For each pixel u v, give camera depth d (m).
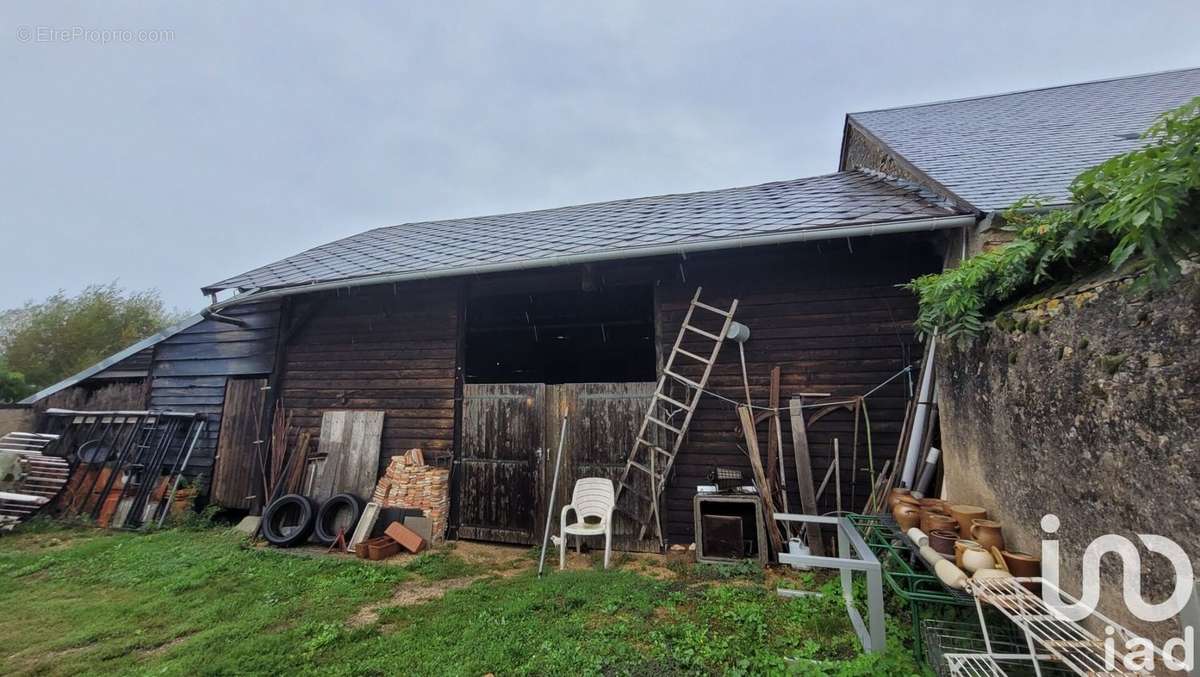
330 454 6.10
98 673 2.87
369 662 2.85
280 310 6.80
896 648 2.62
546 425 5.46
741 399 4.91
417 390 6.03
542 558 4.30
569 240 5.83
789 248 4.95
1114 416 1.88
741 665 2.64
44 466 6.93
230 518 6.83
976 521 2.66
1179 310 1.60
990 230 3.68
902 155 5.71
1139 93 6.99
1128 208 1.60
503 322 9.02
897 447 4.48
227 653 3.01
